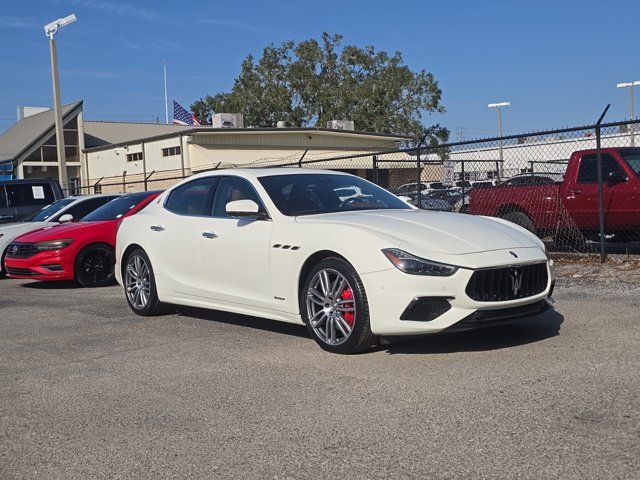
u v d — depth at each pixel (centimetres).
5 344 661
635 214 1003
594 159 1059
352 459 342
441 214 601
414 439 362
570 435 353
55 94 2403
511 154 2611
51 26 2361
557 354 507
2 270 1261
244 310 637
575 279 857
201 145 3322
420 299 496
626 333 559
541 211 1115
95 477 341
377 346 563
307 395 447
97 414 435
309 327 566
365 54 5878
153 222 751
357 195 663
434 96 5703
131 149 3684
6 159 3953
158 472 342
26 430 413
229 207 615
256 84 5897
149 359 570
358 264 520
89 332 699
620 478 303
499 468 320
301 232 573
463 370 479
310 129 3628
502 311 512
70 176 4162
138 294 774
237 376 502
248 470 337
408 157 3891
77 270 1088
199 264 680
